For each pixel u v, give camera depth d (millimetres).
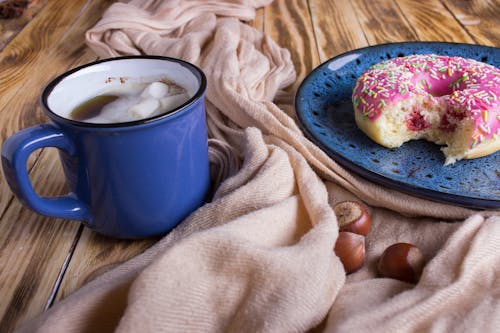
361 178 354
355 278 297
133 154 283
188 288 261
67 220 336
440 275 272
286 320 254
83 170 291
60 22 625
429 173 367
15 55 545
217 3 607
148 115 297
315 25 603
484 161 378
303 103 413
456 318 254
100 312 263
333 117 427
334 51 539
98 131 274
